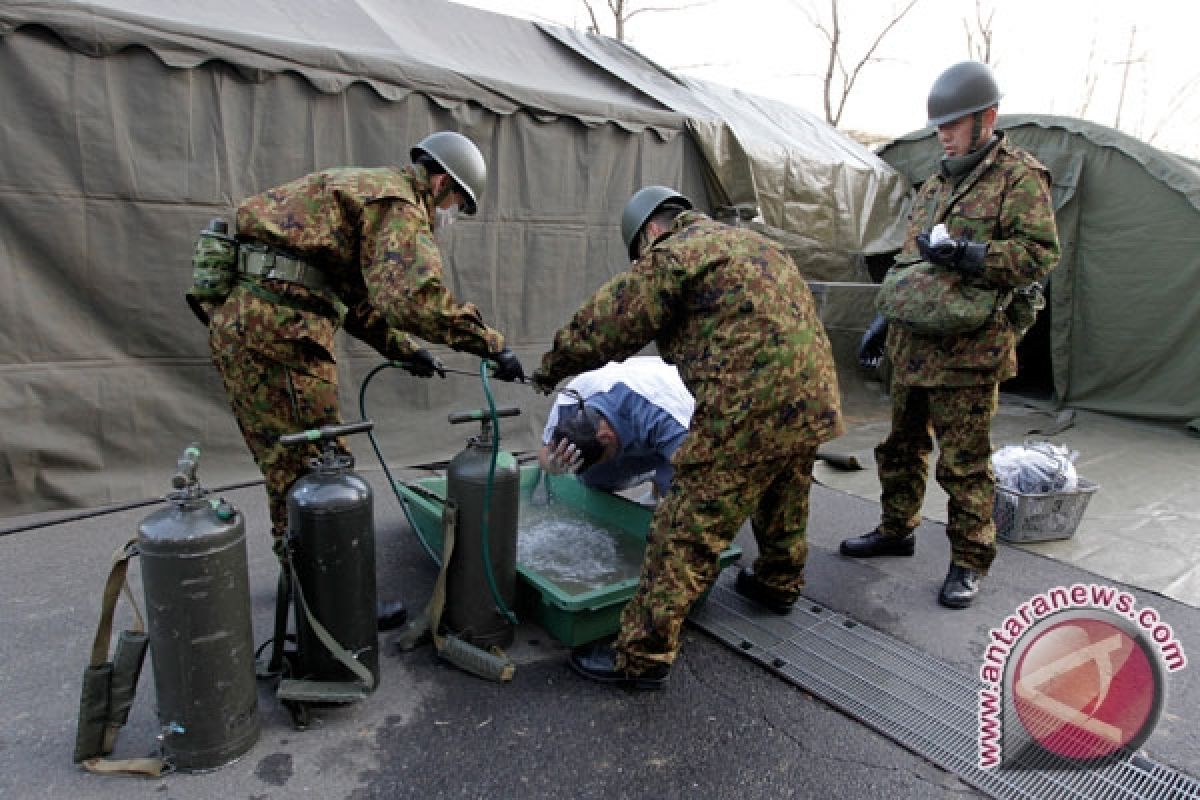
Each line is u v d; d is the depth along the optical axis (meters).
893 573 3.43
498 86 4.47
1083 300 6.61
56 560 3.19
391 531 3.65
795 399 2.23
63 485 3.67
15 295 3.46
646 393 2.95
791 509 2.73
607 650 2.57
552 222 4.89
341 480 2.19
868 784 2.12
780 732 2.32
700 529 2.29
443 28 4.96
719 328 2.21
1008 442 5.74
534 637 2.80
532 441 5.09
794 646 2.79
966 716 2.42
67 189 3.50
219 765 2.04
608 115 4.93
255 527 3.60
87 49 3.40
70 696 2.33
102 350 3.71
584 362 2.37
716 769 2.15
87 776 2.00
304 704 2.21
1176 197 5.98
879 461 3.52
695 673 2.62
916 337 3.11
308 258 2.34
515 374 2.42
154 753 2.11
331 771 2.06
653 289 2.24
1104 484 4.82
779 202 6.00
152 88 3.60
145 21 3.50
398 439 4.62
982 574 3.16
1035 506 3.75
